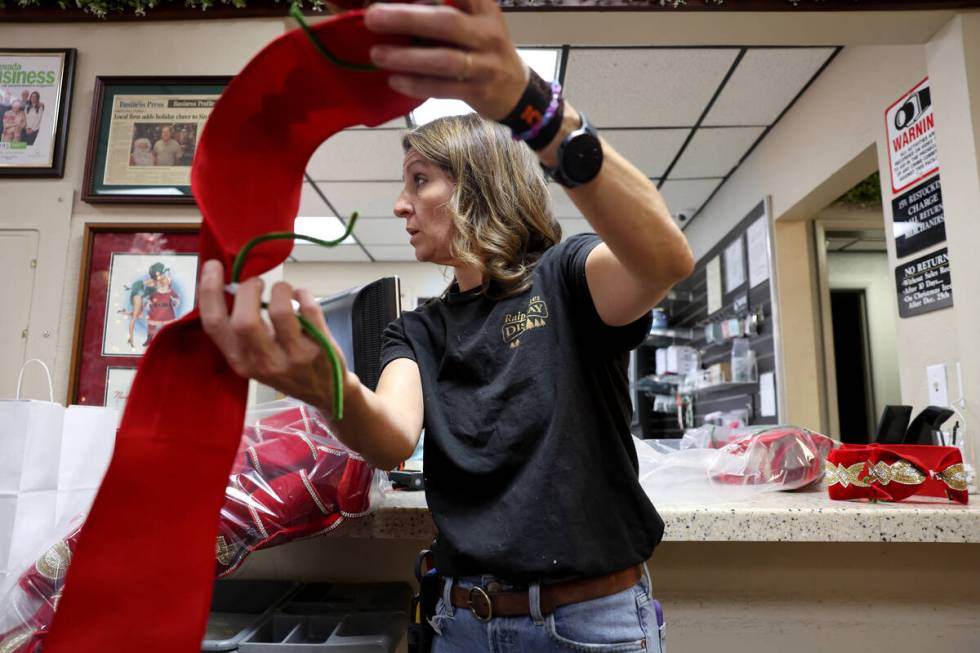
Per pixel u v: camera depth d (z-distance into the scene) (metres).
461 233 0.89
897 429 1.69
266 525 0.92
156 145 1.89
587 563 0.73
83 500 1.05
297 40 0.45
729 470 1.35
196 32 1.97
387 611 1.08
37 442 0.96
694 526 1.08
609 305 0.75
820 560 1.27
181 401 0.50
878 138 2.47
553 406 0.78
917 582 1.26
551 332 0.81
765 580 1.27
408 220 0.97
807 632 1.25
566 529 0.74
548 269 0.86
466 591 0.81
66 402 1.77
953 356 2.10
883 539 1.07
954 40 1.99
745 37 2.13
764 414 3.38
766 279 3.34
